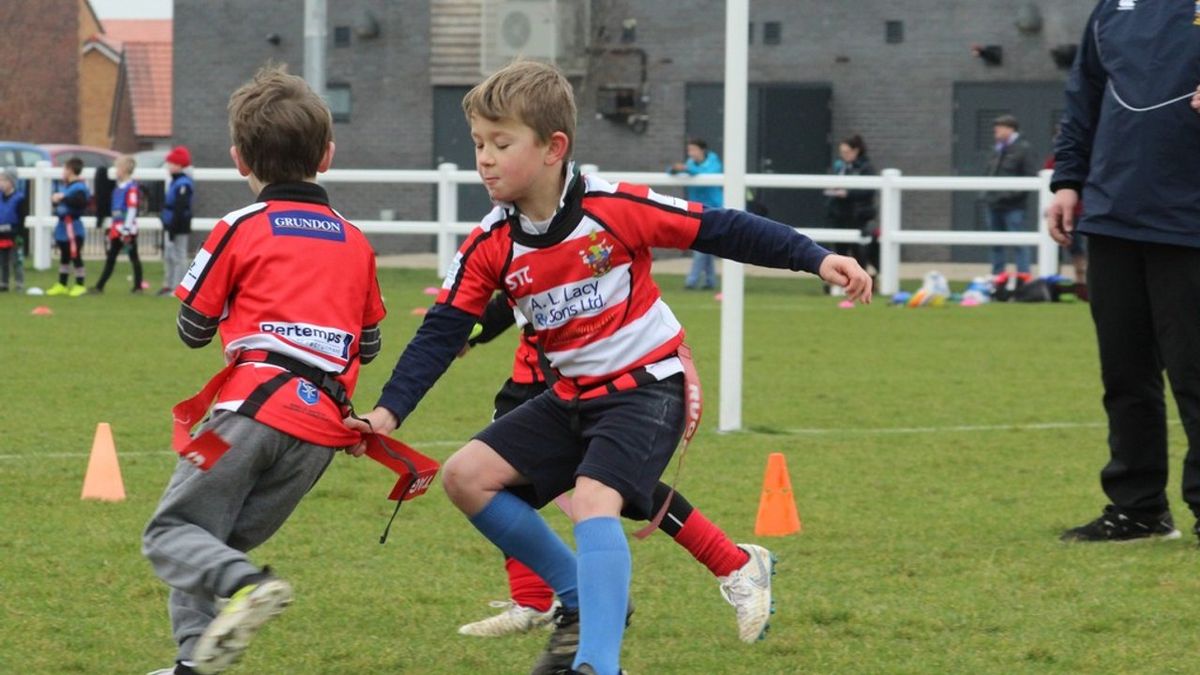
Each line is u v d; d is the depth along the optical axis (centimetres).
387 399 1024
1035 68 5997
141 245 6612
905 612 1265
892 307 4309
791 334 3578
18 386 2583
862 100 6166
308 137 1042
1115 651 1152
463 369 2905
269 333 1005
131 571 1376
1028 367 3020
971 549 1499
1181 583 1353
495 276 1025
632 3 6253
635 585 1355
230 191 6669
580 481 995
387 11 6525
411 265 5734
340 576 1384
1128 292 1502
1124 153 1461
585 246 998
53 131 11050
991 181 4650
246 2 6600
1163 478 1528
